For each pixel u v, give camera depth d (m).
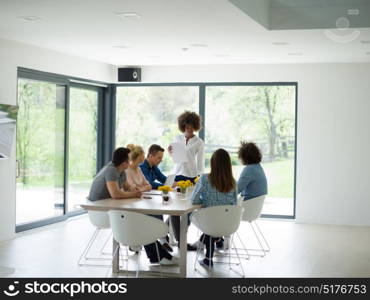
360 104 10.32
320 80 10.45
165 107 11.41
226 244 8.00
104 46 8.66
